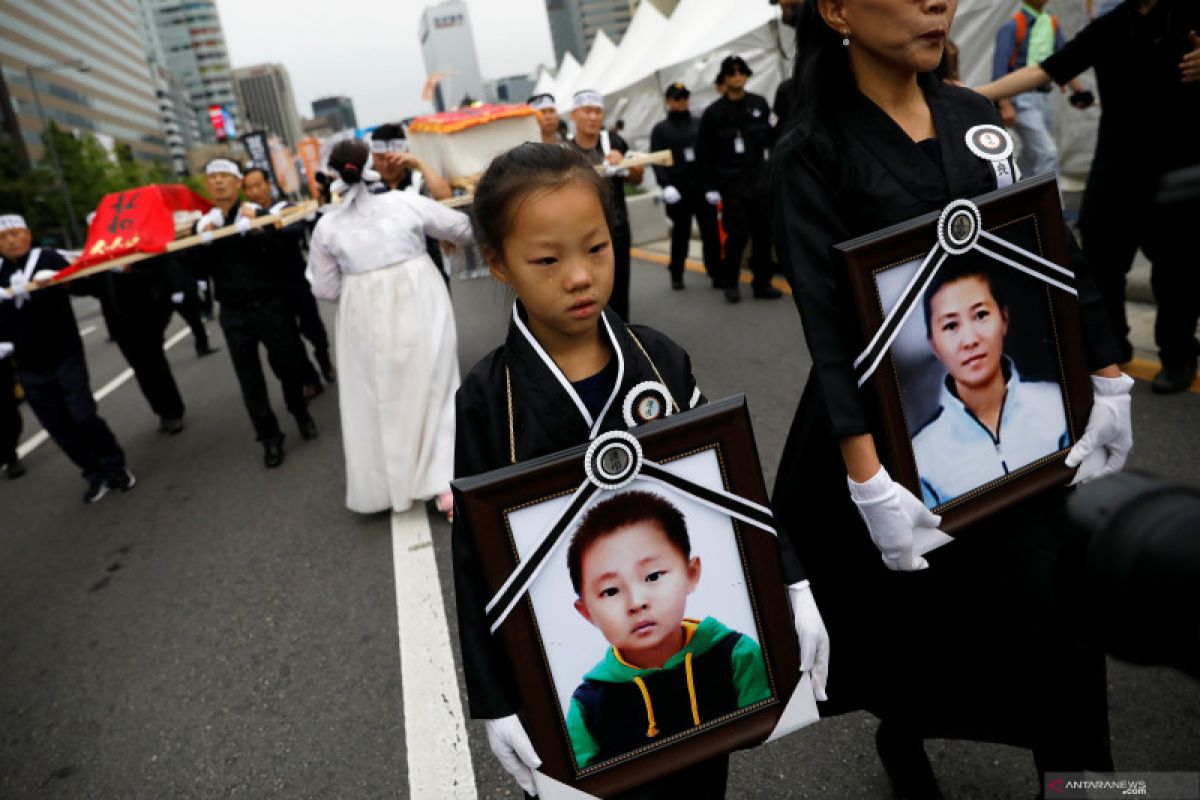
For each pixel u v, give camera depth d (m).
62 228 54.28
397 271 3.98
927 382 1.46
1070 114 8.09
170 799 2.50
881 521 1.45
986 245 1.45
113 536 4.84
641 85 15.89
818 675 1.38
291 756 2.58
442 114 5.89
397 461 4.11
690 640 1.31
